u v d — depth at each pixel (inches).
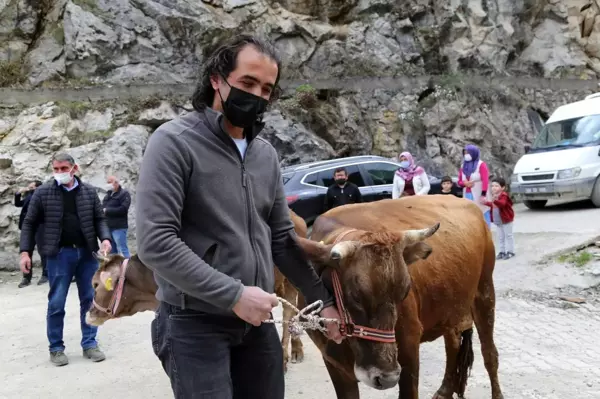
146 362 242.2
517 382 200.7
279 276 223.1
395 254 110.3
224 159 93.0
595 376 203.9
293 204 463.8
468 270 161.2
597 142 563.2
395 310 107.6
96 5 700.7
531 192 584.1
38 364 245.4
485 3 879.7
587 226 460.1
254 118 94.7
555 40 913.5
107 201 426.9
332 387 204.4
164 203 86.1
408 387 134.2
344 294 108.4
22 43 682.2
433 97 779.4
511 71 882.8
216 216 90.7
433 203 174.7
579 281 338.3
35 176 550.3
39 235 246.7
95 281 187.3
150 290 183.6
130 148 599.5
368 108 760.3
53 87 644.1
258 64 93.0
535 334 257.6
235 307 84.7
